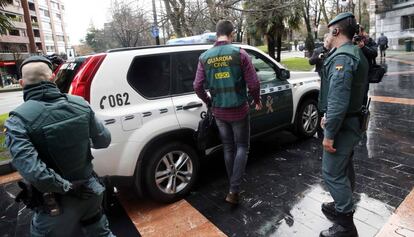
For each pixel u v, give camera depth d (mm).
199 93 3396
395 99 8000
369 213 3074
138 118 3342
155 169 3504
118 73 3305
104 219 2307
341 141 2562
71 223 2047
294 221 3092
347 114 2520
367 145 4867
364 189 3535
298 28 18672
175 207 3590
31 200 1986
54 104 1964
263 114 4441
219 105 3303
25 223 3578
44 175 1793
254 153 4961
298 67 18047
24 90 1961
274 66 4750
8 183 4871
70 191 1999
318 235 2850
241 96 3250
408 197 3297
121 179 3312
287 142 5320
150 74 3541
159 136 3453
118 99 3275
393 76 12367
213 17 9312
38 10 66438
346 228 2666
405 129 5496
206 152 3963
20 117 1854
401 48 28797
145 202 3779
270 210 3328
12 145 1803
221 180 4176
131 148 3285
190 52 3928
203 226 3164
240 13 10711
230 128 3430
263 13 10812
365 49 3223
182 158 3727
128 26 13406
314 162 4430
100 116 3133
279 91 4668
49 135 1895
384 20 30609
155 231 3164
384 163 4172
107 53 3303
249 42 20062
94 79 3158
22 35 54750
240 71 3168
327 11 36688
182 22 9812
